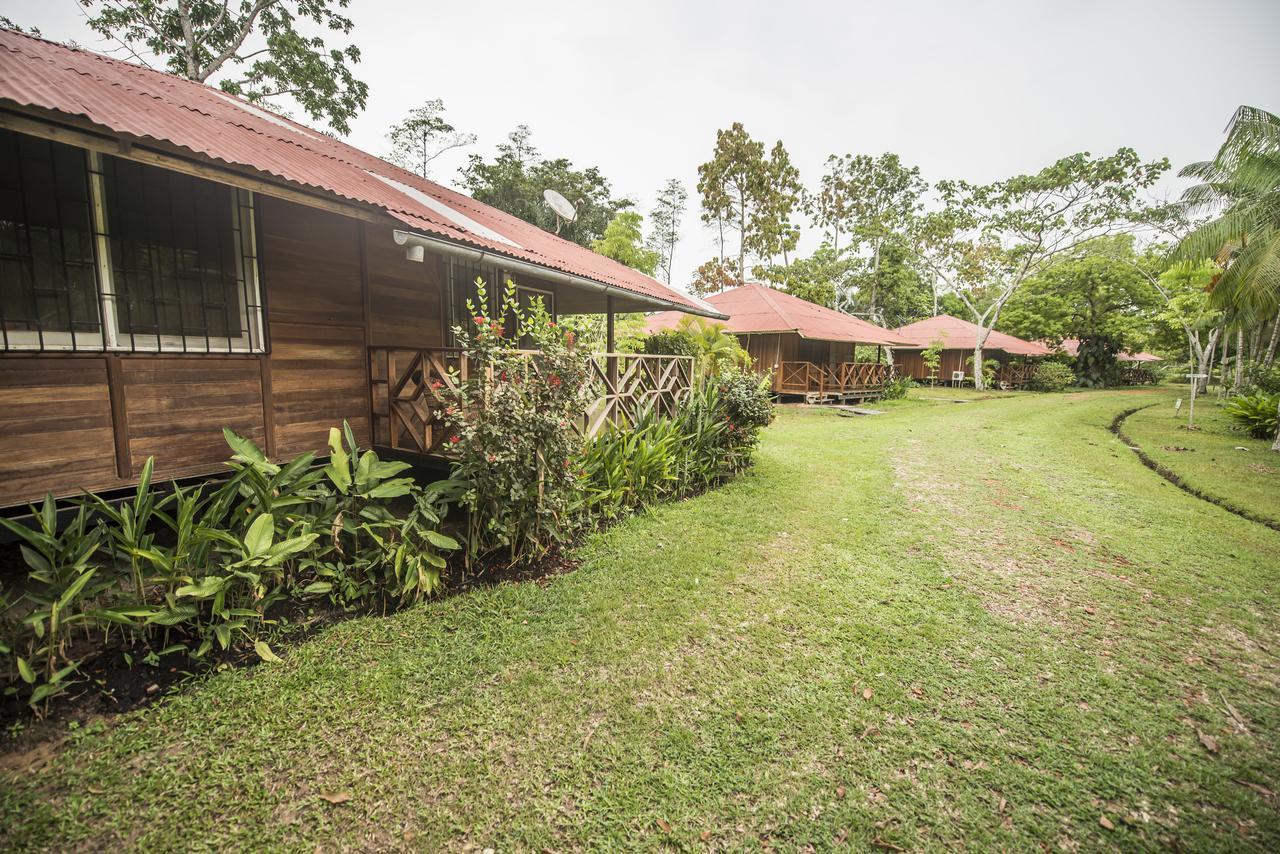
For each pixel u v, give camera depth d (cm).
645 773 215
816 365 1975
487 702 251
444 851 180
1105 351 2981
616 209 2964
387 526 332
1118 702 270
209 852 175
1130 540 502
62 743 212
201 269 381
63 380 313
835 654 302
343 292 474
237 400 396
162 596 279
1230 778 222
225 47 1761
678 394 744
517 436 364
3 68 304
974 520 556
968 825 196
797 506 576
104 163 335
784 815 198
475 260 472
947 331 2995
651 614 335
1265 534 522
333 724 232
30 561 242
